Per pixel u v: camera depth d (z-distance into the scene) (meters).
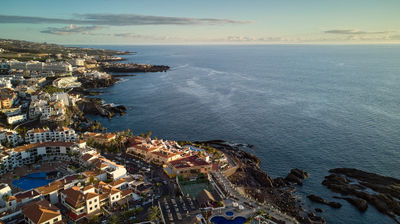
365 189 148.62
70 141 188.00
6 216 103.19
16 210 108.06
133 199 123.62
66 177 134.88
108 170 143.62
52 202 121.44
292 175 163.12
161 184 139.75
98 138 195.62
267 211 114.25
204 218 105.94
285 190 151.25
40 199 117.31
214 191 131.88
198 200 118.38
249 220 104.25
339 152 196.88
